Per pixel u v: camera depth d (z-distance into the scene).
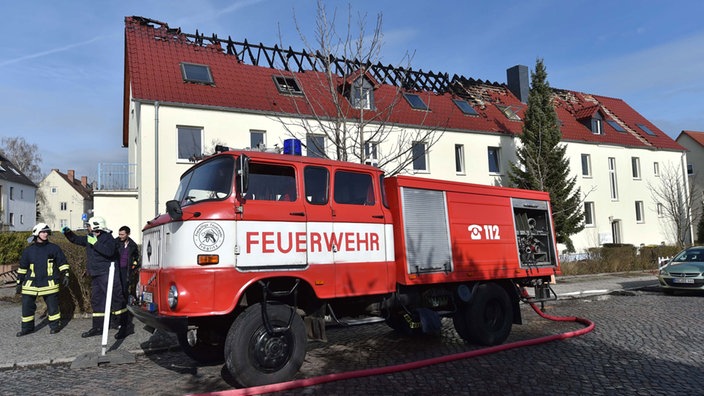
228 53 20.11
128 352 6.86
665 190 29.25
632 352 6.71
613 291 14.15
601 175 27.02
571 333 7.74
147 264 5.82
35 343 7.61
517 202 8.22
